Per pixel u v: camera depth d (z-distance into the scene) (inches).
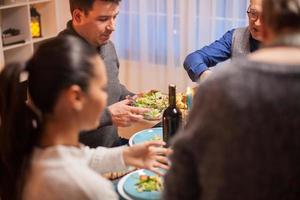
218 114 31.7
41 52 39.3
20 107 39.5
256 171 31.3
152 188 53.2
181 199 35.6
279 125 30.3
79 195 38.5
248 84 30.9
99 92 40.6
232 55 95.7
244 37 94.0
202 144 33.0
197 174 34.5
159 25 151.6
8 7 146.6
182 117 69.0
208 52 95.5
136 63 161.6
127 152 52.7
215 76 32.9
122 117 68.5
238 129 30.9
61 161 39.1
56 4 168.2
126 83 165.6
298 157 30.8
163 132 67.6
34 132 40.5
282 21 32.1
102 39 74.6
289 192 31.8
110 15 72.7
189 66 91.0
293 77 30.3
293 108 30.1
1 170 41.8
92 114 40.8
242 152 31.2
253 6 83.7
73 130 40.9
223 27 140.9
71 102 38.7
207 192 33.6
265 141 30.7
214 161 32.4
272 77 30.5
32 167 39.7
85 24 72.5
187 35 146.6
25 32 156.4
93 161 52.2
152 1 149.5
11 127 39.7
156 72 157.9
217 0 138.7
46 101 38.7
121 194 53.0
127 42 160.4
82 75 38.7
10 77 39.0
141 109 71.1
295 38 32.0
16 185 41.0
